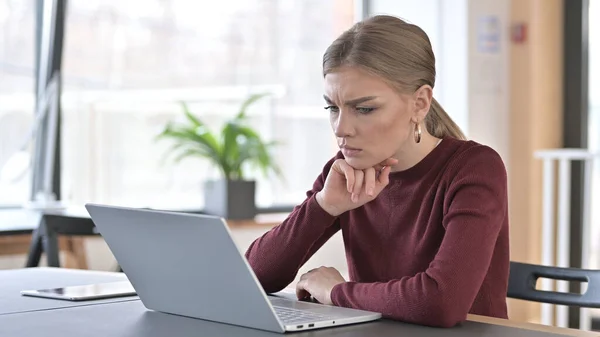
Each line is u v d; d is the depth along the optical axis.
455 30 4.34
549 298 1.81
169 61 4.29
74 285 1.86
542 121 4.59
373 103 1.56
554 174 4.51
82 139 4.14
